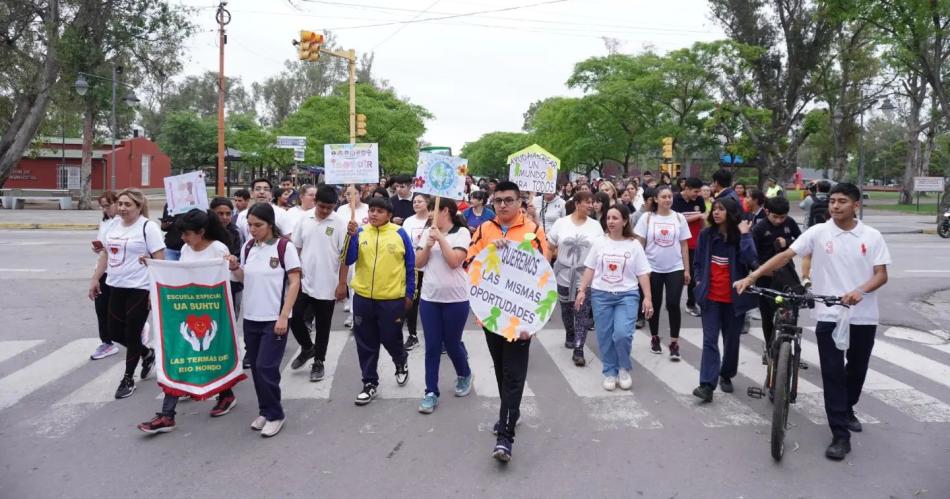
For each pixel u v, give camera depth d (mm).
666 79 34062
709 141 37781
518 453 4816
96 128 49688
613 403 5930
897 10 20188
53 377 6598
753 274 5254
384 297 5801
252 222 5066
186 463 4633
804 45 35688
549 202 11195
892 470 4535
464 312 5801
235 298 7770
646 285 6195
